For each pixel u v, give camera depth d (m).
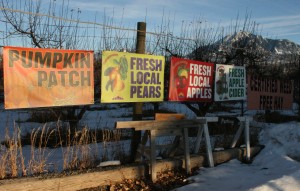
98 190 5.49
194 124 6.93
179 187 5.87
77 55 5.87
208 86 8.27
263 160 7.78
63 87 5.75
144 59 6.82
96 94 10.44
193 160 6.93
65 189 5.23
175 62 7.45
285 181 5.60
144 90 6.87
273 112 15.62
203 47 12.69
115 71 6.39
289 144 8.27
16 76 5.27
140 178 6.11
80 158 6.76
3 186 4.73
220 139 8.82
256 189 5.25
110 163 6.17
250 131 9.97
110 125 11.70
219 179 6.27
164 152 7.23
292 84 11.40
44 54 5.53
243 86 9.37
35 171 5.67
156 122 6.27
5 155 5.68
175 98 7.51
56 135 9.20
